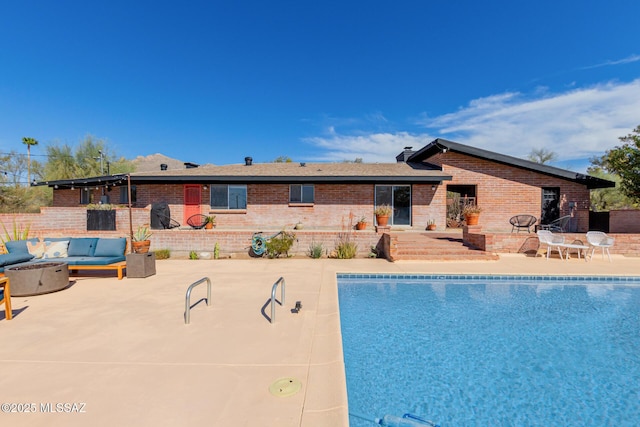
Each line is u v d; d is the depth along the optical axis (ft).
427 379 13.19
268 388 10.22
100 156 95.04
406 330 18.29
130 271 26.71
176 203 56.85
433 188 54.70
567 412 11.16
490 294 25.46
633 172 45.93
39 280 21.40
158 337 14.44
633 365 14.47
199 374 11.16
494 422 10.57
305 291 22.63
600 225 48.73
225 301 20.17
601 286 27.78
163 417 8.76
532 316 20.56
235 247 39.09
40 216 41.93
